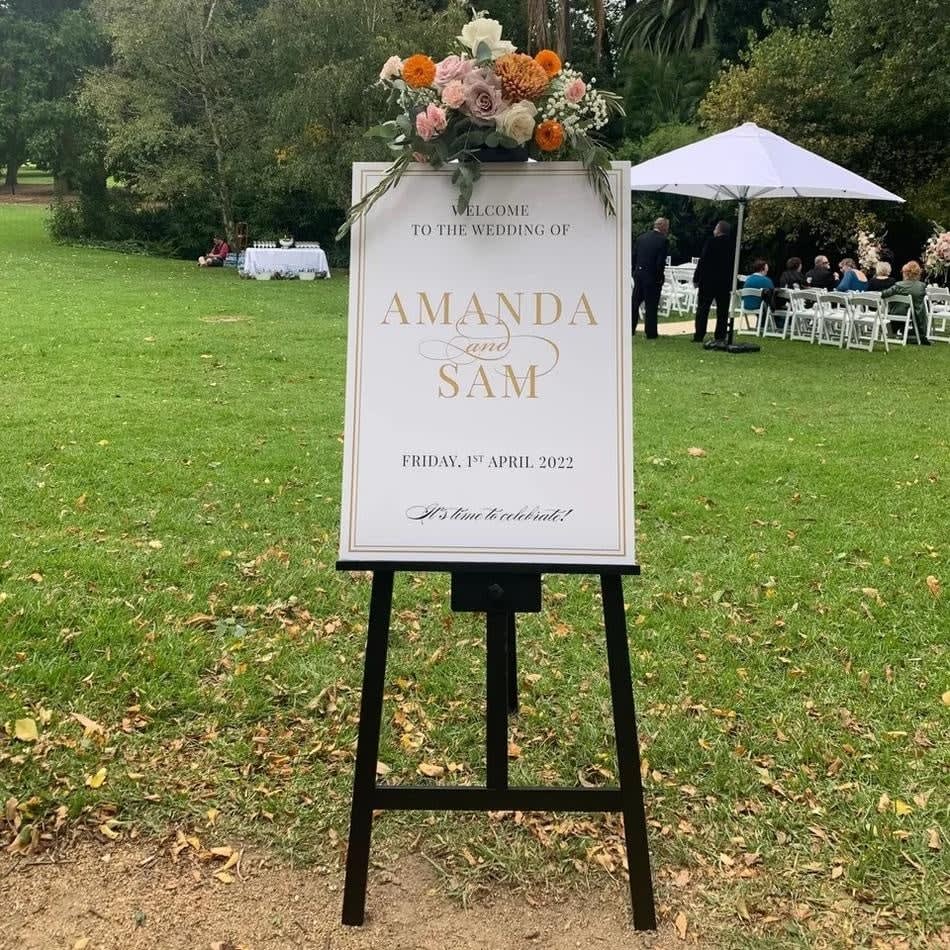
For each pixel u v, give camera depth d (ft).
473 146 7.40
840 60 59.57
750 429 25.09
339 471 20.21
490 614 7.74
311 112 72.13
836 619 13.47
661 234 42.06
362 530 7.57
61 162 91.40
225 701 10.93
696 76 90.02
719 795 9.52
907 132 59.77
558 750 10.34
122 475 19.24
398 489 7.58
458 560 7.53
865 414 27.37
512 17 92.17
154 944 7.47
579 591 14.28
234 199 88.84
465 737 10.48
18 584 13.64
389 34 72.02
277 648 12.26
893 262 64.95
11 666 11.32
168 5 73.92
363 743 7.61
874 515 18.08
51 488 18.20
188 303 50.44
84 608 13.00
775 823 9.08
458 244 7.59
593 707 11.19
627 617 13.50
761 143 36.47
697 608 13.76
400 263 7.62
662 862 8.59
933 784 9.68
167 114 79.51
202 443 22.02
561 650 12.52
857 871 8.39
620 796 7.68
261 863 8.45
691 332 46.78
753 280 45.70
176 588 13.89
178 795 9.25
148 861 8.40
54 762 9.61
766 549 16.16
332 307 50.85
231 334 39.52
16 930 7.54
